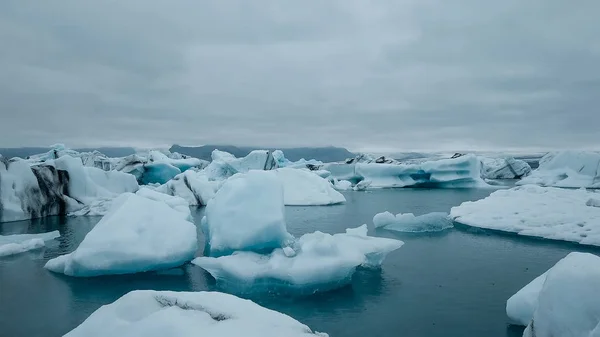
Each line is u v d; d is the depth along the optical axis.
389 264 11.15
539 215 16.05
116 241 10.10
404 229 15.96
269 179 10.86
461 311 7.92
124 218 10.65
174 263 10.62
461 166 35.97
